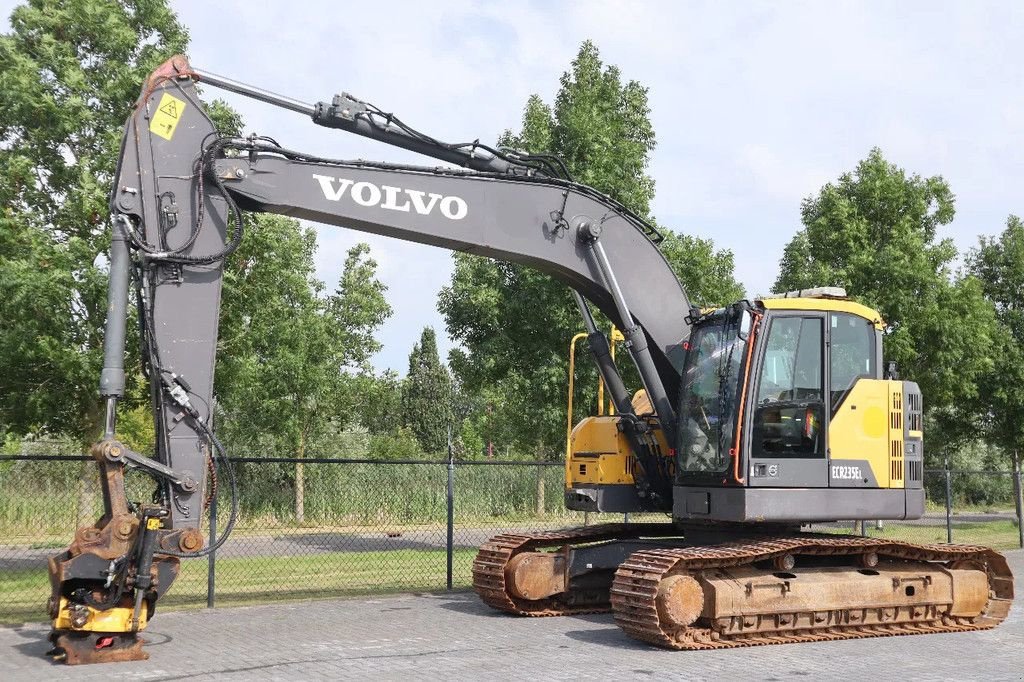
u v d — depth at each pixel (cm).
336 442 3141
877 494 1075
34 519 1428
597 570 1202
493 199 1091
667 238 2306
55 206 1491
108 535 845
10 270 1295
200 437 916
